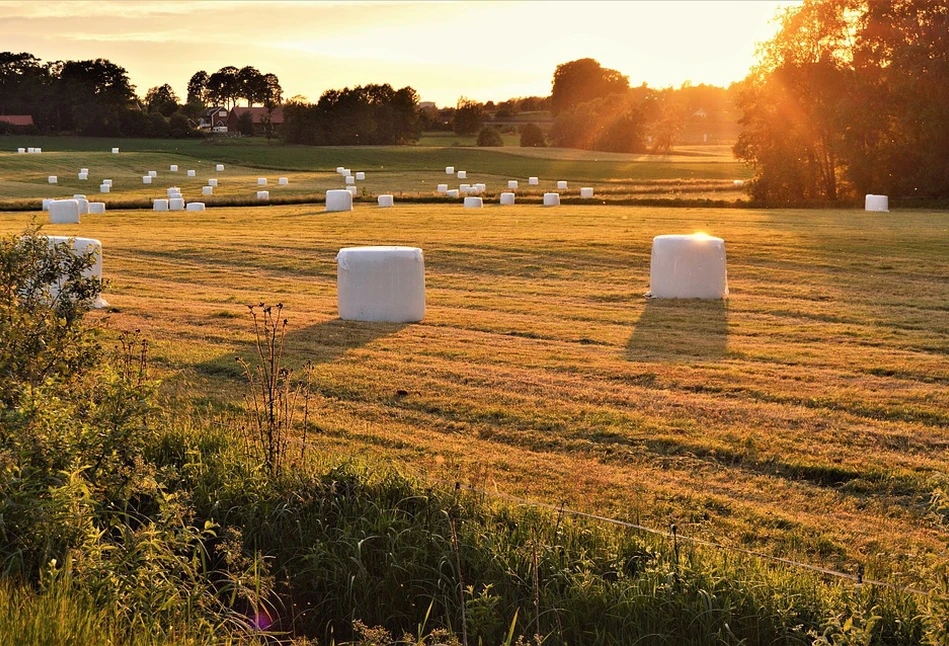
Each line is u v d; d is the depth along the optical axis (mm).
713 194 65250
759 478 8469
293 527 6934
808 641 5492
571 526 6797
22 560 5281
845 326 16344
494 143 143000
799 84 60500
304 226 37812
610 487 8117
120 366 9477
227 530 6520
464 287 21562
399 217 42469
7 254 8367
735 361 13406
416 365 12867
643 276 23125
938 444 9461
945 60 55094
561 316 17547
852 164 57812
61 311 8570
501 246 28547
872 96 57125
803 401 11086
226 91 190250
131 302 18766
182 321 16391
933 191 55375
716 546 6652
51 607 4609
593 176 90750
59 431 6375
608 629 5719
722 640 5512
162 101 172875
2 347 7750
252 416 9938
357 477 7453
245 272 24297
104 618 4777
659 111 140750
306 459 8164
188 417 9547
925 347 14422
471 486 7480
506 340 15031
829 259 25469
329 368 12547
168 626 5137
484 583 6066
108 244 30094
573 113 146750
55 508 5602
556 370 12750
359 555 6312
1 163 83312
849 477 8516
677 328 16250
